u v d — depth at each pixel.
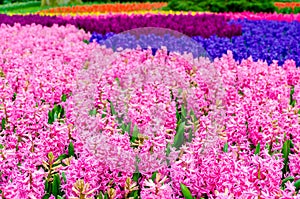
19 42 9.10
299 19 16.94
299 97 5.49
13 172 3.54
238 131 4.08
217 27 13.03
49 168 3.51
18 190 3.00
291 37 11.50
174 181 3.31
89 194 3.14
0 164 3.56
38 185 3.09
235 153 3.76
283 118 4.52
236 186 3.10
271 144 4.07
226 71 6.03
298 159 3.71
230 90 4.92
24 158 3.88
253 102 4.87
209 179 3.25
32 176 3.08
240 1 20.41
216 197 3.08
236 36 12.30
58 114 4.80
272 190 3.04
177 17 15.37
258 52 9.05
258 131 4.18
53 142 3.71
